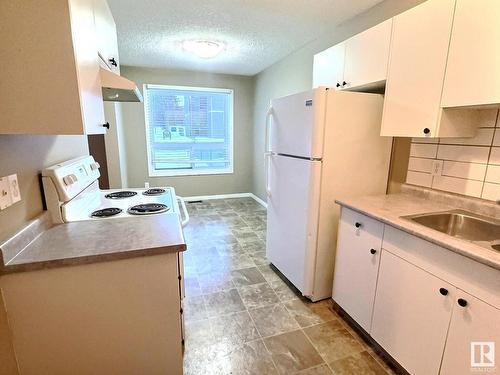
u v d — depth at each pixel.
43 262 0.96
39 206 1.26
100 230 1.25
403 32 1.58
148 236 1.18
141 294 1.11
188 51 3.47
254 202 5.05
